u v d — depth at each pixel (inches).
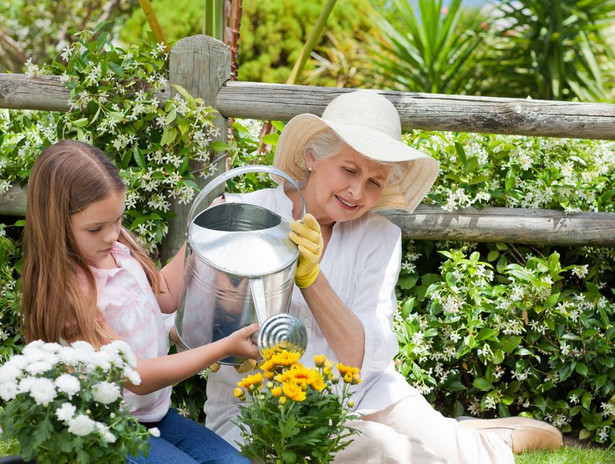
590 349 117.4
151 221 111.5
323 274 81.2
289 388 64.5
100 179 68.8
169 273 85.4
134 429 63.0
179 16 335.3
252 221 80.3
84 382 59.2
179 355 70.7
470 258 117.6
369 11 320.8
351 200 85.4
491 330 115.0
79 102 111.6
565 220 119.7
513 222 119.2
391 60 295.7
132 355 62.1
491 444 92.0
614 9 291.6
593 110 112.2
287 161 91.7
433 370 119.1
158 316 76.4
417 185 94.6
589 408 119.2
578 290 122.6
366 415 89.2
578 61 292.0
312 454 68.1
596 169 127.2
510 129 113.0
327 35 323.3
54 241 68.9
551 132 113.1
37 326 69.7
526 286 117.0
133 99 112.7
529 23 294.5
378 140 83.7
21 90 114.7
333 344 83.6
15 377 57.8
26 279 70.4
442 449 88.8
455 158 122.0
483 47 307.3
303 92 112.9
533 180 125.3
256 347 71.7
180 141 112.6
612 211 126.2
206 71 112.0
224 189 116.6
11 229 122.1
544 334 118.2
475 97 113.6
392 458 82.3
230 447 75.9
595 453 106.0
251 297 73.3
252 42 321.4
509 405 123.9
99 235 70.5
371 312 89.3
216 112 113.0
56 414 56.3
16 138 125.6
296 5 322.7
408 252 122.6
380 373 92.0
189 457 71.9
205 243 74.3
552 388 121.3
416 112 113.1
